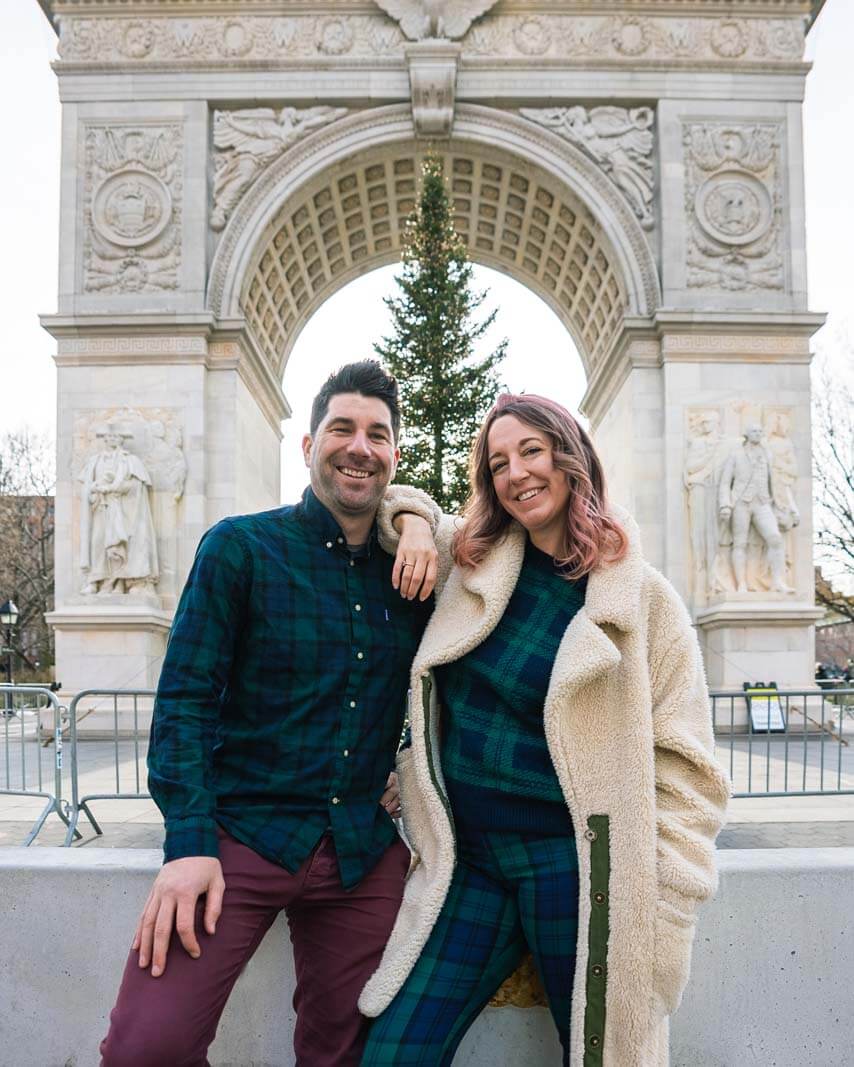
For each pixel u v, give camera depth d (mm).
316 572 2822
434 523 3109
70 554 18547
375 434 2859
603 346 23172
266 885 2627
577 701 2623
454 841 2723
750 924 3385
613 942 2480
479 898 2705
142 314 18938
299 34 20125
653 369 19594
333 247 23969
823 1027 3383
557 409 2807
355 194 21969
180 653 2670
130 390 18938
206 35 20062
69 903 3459
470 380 17844
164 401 18906
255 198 19875
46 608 44594
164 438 18797
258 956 3434
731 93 19984
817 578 37844
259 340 22312
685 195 19781
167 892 2430
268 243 20406
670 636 2721
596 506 2746
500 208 22797
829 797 9734
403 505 3023
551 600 2771
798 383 19078
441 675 2871
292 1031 3432
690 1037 3375
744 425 18938
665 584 2777
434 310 17562
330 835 2727
